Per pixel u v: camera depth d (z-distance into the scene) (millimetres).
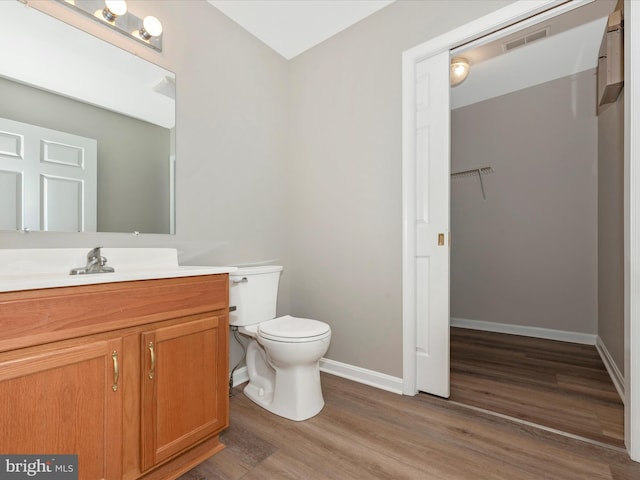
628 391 1340
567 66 2836
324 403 1807
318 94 2350
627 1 1328
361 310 2119
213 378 1363
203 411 1317
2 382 835
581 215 2957
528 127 3223
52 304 918
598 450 1379
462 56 2598
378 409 1740
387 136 2008
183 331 1249
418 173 1955
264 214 2309
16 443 860
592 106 2898
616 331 2088
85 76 1464
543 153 3145
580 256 2963
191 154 1849
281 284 2434
